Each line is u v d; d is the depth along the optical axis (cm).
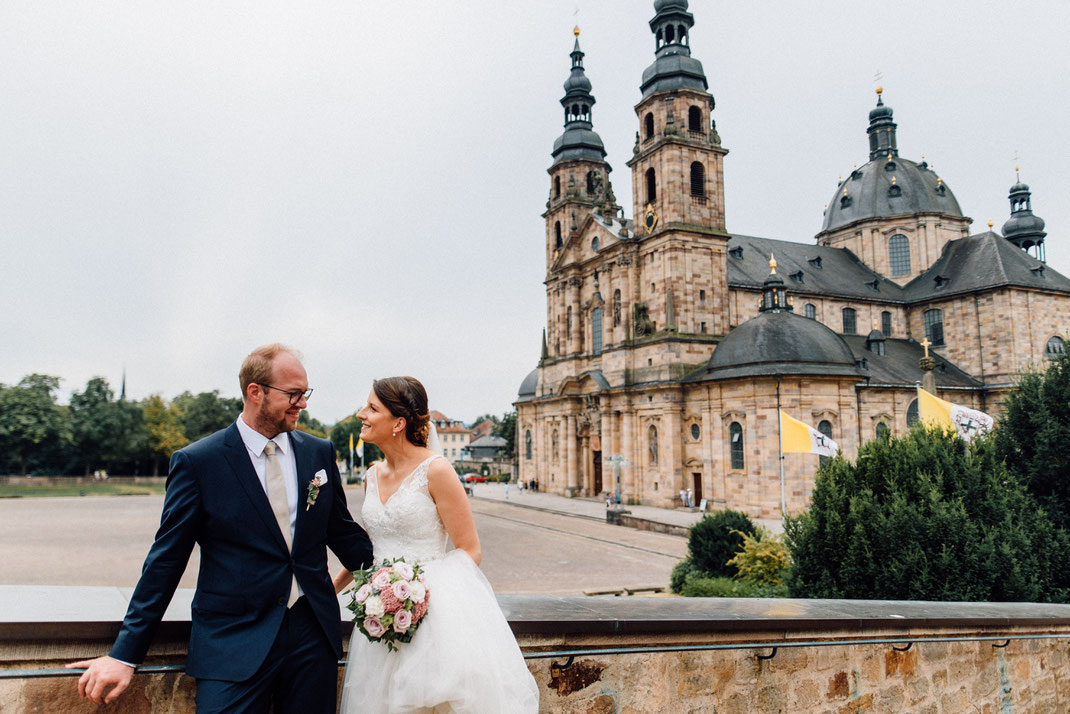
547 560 4059
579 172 8731
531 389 10300
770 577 2609
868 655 912
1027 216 9056
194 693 517
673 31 7056
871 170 9038
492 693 492
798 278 7750
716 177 6956
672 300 6681
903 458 2167
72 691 475
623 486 7081
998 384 7362
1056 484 2372
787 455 5659
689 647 725
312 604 488
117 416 11819
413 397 542
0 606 489
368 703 504
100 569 3422
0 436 10988
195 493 468
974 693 1070
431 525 533
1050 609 1352
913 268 8575
